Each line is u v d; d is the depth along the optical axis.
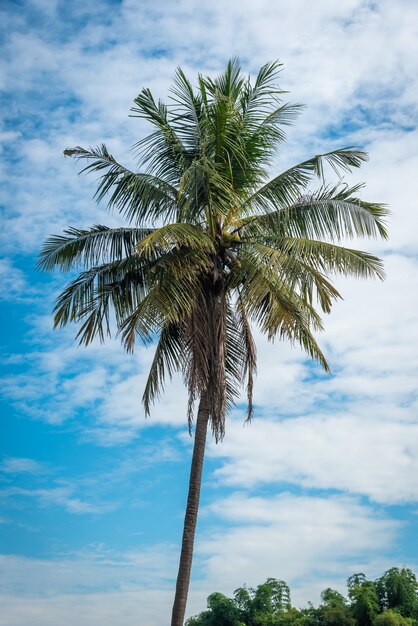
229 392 15.55
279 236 15.61
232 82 16.28
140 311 13.27
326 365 15.11
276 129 16.02
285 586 49.19
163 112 15.57
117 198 15.63
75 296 15.69
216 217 15.39
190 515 13.88
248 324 15.98
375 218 15.48
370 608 44.88
